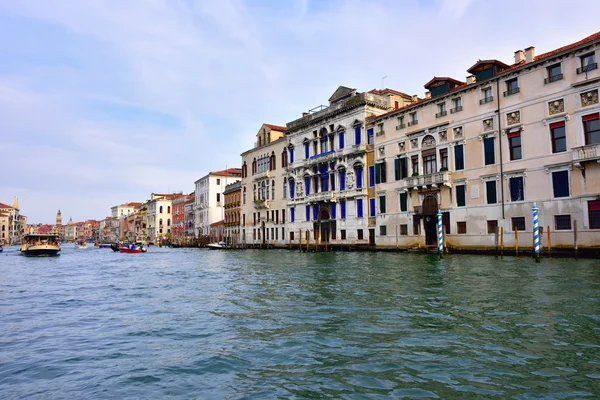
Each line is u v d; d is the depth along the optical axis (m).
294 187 49.41
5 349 8.23
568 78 23.98
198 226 84.19
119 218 158.12
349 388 5.69
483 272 17.30
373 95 39.41
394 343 7.57
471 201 28.89
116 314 11.55
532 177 25.44
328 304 11.41
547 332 7.92
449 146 30.48
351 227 40.25
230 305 12.02
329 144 43.50
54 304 13.65
